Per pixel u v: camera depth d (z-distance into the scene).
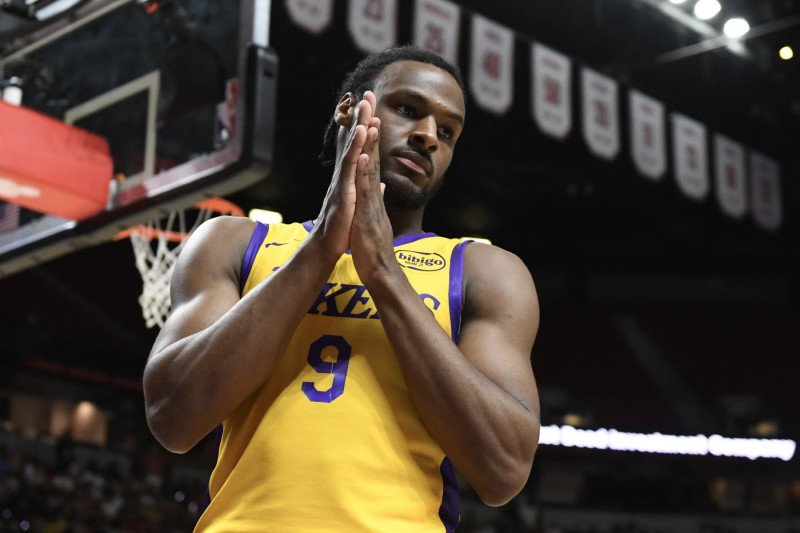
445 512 2.10
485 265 2.37
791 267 28.05
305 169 23.12
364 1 12.40
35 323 22.78
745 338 27.75
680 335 28.03
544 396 27.02
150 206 7.00
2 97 7.45
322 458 1.98
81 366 23.30
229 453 2.13
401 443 2.05
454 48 13.64
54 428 22.67
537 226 26.83
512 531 22.45
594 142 15.86
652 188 24.33
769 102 20.52
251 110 6.59
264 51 6.72
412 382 2.02
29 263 7.97
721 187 18.23
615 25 18.62
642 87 20.08
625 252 28.20
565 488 25.72
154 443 23.55
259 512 1.95
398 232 2.48
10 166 6.75
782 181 22.45
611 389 26.91
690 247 27.66
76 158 7.12
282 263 2.32
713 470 25.81
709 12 16.75
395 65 2.50
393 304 2.05
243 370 2.01
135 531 18.58
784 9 17.16
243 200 24.03
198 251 2.35
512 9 18.58
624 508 24.80
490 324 2.26
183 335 2.15
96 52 7.55
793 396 26.19
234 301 2.27
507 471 2.03
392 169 2.41
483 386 2.03
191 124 6.91
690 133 17.77
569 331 28.41
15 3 7.69
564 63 15.49
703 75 20.03
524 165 23.58
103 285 24.97
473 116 21.05
